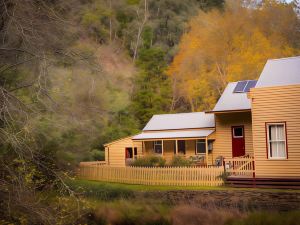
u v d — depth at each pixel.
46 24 14.43
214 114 29.70
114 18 58.25
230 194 20.22
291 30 55.12
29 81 14.20
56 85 17.80
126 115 46.28
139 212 18.42
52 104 13.70
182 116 34.25
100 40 43.50
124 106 41.69
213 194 20.69
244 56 53.00
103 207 18.58
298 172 20.88
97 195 21.77
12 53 13.67
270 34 55.88
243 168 23.78
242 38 55.03
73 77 18.98
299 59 23.50
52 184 14.27
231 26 56.09
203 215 17.30
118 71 43.03
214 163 28.39
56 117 15.59
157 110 51.34
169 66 61.25
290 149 21.17
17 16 13.20
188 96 57.47
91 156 38.28
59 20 14.79
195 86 56.16
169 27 72.94
